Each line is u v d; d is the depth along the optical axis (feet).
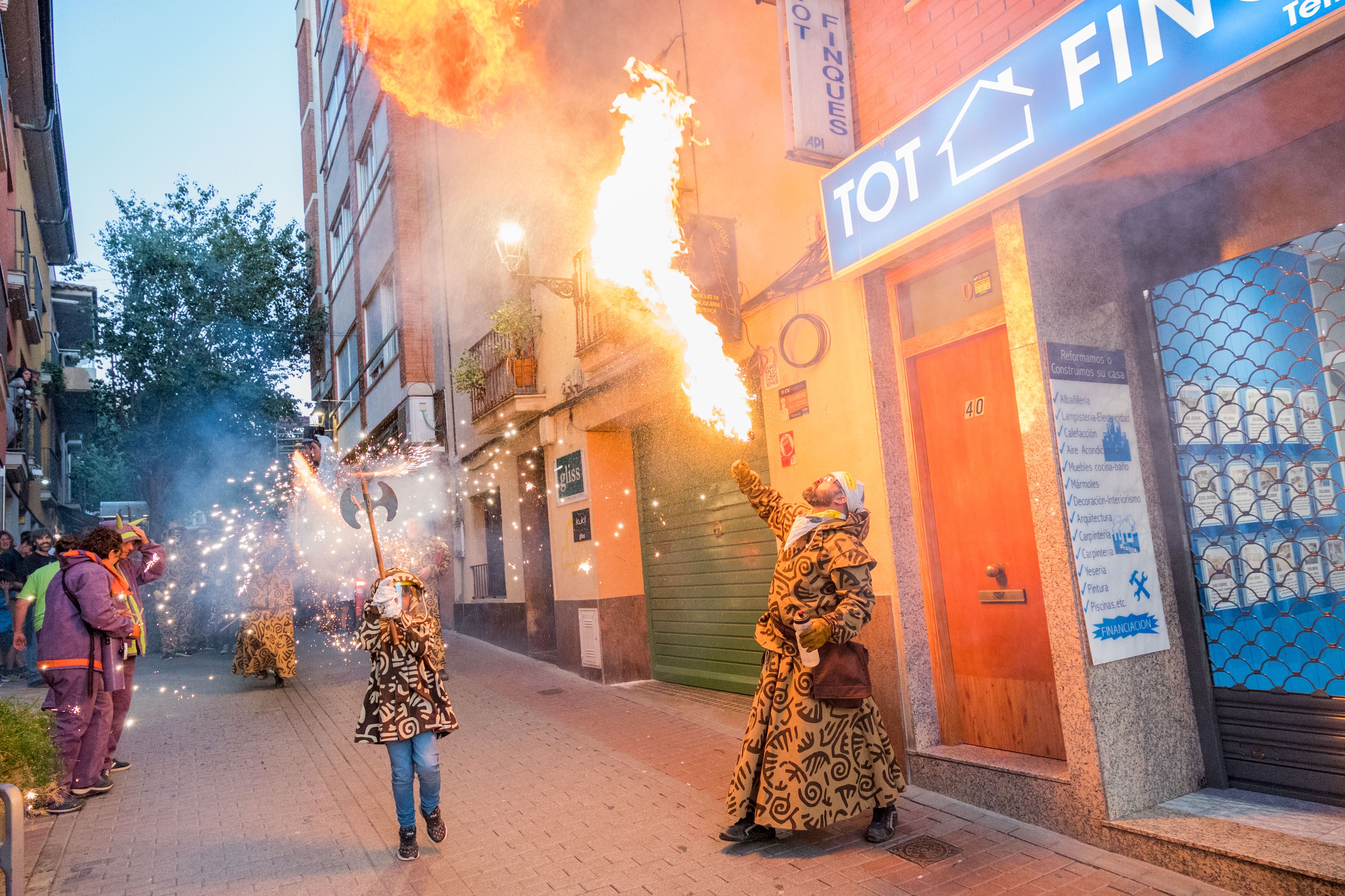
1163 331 13.43
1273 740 12.08
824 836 13.10
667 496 27.73
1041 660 14.12
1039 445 12.62
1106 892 10.53
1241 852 10.13
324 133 74.23
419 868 12.73
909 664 15.55
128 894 12.10
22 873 9.34
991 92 12.76
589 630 29.01
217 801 16.60
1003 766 13.53
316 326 73.67
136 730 23.45
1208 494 12.87
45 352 66.18
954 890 10.92
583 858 12.83
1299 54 9.25
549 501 32.42
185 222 69.72
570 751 19.40
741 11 20.79
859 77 16.53
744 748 13.00
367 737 12.76
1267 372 12.01
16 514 46.91
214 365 67.82
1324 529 11.45
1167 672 12.88
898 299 16.48
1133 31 10.71
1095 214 13.67
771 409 19.06
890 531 15.81
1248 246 12.00
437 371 48.24
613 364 25.73
